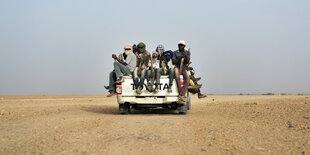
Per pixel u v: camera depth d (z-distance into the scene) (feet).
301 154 16.01
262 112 38.37
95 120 30.27
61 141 18.84
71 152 16.14
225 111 43.29
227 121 29.40
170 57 37.88
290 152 16.43
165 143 18.42
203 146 17.74
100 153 15.99
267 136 20.77
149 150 16.67
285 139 19.75
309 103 53.11
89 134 21.30
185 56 37.37
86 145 17.74
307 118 30.32
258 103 59.93
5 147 17.28
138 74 37.91
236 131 22.80
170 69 37.81
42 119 31.37
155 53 38.50
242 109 44.98
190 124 26.99
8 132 22.40
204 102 74.02
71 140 19.13
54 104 65.26
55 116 35.22
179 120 30.45
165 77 38.32
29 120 30.45
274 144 18.29
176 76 37.65
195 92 42.86
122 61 38.04
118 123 27.78
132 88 38.45
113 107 58.44
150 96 38.58
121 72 38.22
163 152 16.29
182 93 37.83
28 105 60.23
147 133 21.88
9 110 44.06
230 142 18.81
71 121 29.35
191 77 42.24
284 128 24.32
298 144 18.28
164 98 38.45
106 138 19.88
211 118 32.73
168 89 38.19
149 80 38.14
